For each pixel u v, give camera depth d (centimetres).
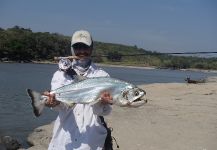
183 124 1445
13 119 1983
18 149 1192
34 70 8006
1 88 3931
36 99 451
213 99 2342
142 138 1197
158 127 1379
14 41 10750
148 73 12019
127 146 1095
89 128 478
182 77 10069
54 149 483
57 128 485
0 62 10344
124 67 14625
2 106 2534
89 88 465
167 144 1124
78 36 494
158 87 3097
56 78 495
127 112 1675
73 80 485
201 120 1547
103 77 467
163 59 16550
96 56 1011
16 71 7356
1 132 1584
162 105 1955
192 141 1162
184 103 2089
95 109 468
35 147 1175
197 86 3266
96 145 479
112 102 461
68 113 481
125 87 460
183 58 16575
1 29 11419
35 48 9012
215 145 1114
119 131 1291
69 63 495
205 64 16662
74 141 475
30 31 11388
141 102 462
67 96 464
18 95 3322
